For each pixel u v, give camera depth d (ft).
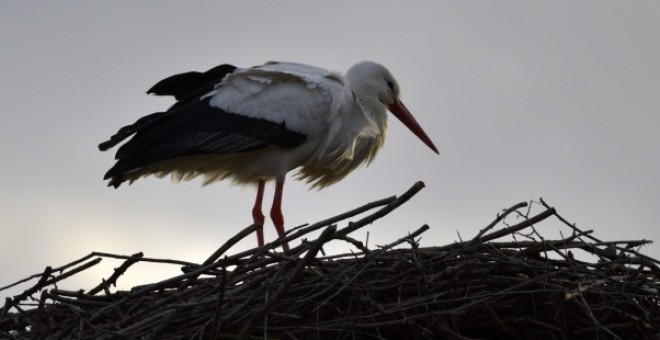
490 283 33.58
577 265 33.55
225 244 34.55
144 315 33.27
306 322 33.47
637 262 34.19
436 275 32.86
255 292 31.99
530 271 33.55
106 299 35.50
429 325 32.71
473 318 33.78
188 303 32.09
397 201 31.17
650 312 33.37
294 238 32.89
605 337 33.99
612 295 33.19
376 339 33.81
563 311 32.94
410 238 32.71
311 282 33.32
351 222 32.27
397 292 33.96
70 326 33.12
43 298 33.35
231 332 32.91
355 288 32.94
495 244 34.35
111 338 32.42
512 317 33.50
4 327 35.55
